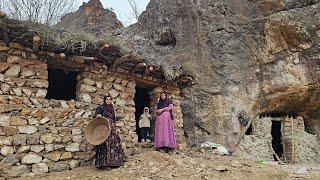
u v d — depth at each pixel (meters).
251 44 13.51
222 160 8.84
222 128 12.75
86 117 7.77
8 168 6.37
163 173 7.07
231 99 12.97
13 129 6.60
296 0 13.58
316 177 8.00
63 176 6.64
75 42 7.25
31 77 7.09
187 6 14.90
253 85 13.24
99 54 7.92
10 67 6.84
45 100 7.20
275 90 13.17
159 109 8.82
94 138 7.10
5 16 6.20
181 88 11.05
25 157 6.62
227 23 13.89
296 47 12.95
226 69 13.29
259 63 13.41
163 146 8.53
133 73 9.01
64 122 7.37
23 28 6.65
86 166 7.45
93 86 8.13
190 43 14.45
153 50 15.58
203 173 7.37
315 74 12.79
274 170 8.32
